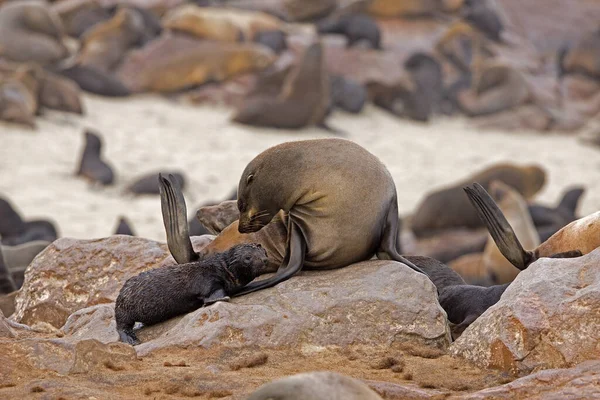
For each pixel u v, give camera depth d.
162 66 109.38
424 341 21.17
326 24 121.38
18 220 64.25
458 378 18.94
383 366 19.64
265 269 23.03
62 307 25.67
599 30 130.38
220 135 97.62
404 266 22.30
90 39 112.75
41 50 106.19
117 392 17.64
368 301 21.42
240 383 17.98
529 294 19.73
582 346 18.73
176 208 23.70
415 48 126.00
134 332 22.05
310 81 102.00
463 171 94.62
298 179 22.44
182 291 21.88
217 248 24.25
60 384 17.78
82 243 26.55
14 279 36.62
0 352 19.08
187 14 113.62
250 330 20.56
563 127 116.69
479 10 134.50
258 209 22.97
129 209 74.75
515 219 67.00
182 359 19.73
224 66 110.50
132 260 25.95
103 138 92.44
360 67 115.75
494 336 19.61
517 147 107.44
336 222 22.42
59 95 97.56
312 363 19.80
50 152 86.00
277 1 134.62
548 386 17.25
